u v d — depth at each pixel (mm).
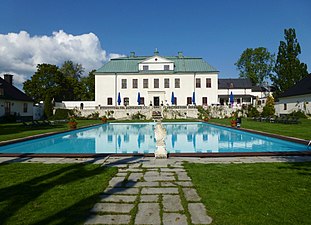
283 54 51844
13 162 7941
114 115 44594
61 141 17188
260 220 3688
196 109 44250
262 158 8430
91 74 71562
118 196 4727
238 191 4922
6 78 43188
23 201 4449
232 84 64062
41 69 60000
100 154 8867
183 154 8734
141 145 15352
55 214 3918
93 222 3662
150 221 3689
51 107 44469
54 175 6227
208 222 3646
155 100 49188
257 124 25609
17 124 28469
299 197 4578
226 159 8281
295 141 12875
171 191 4996
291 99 41125
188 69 50031
